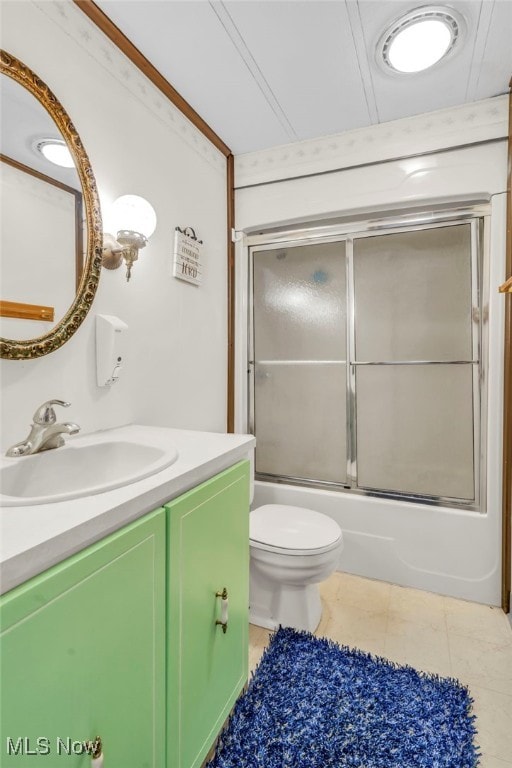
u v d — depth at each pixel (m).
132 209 1.31
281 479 2.24
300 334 2.18
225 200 2.12
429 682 1.31
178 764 0.86
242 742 1.10
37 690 0.53
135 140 1.43
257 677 1.33
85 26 1.21
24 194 1.00
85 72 1.21
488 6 1.23
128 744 0.70
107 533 0.66
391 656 1.46
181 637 0.85
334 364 2.12
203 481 0.96
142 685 0.74
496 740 1.12
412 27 1.32
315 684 1.30
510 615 1.66
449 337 1.88
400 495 1.99
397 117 1.83
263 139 2.01
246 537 1.18
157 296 1.56
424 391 1.94
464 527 1.82
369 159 1.90
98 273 1.21
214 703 1.01
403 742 1.10
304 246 2.15
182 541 0.84
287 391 2.23
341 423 2.11
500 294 1.72
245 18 1.27
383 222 1.97
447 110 1.76
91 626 0.61
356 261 2.04
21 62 1.00
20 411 1.02
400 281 1.96
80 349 1.19
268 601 1.64
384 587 1.92
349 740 1.11
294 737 1.12
